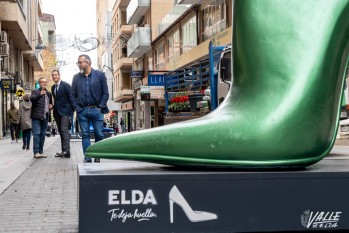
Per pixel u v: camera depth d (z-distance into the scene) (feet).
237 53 9.18
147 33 135.85
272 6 8.82
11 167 30.01
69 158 37.19
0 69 86.74
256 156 8.38
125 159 8.52
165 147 8.43
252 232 7.82
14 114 70.33
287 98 8.48
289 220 7.86
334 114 8.96
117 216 7.59
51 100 38.70
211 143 8.36
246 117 8.48
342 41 8.93
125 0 166.40
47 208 16.71
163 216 7.66
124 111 198.90
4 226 13.91
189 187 7.72
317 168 8.71
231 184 7.78
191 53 96.73
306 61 8.59
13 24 90.22
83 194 7.55
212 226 7.73
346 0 8.86
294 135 8.42
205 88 41.11
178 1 97.14
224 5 80.79
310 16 8.75
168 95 52.08
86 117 28.71
